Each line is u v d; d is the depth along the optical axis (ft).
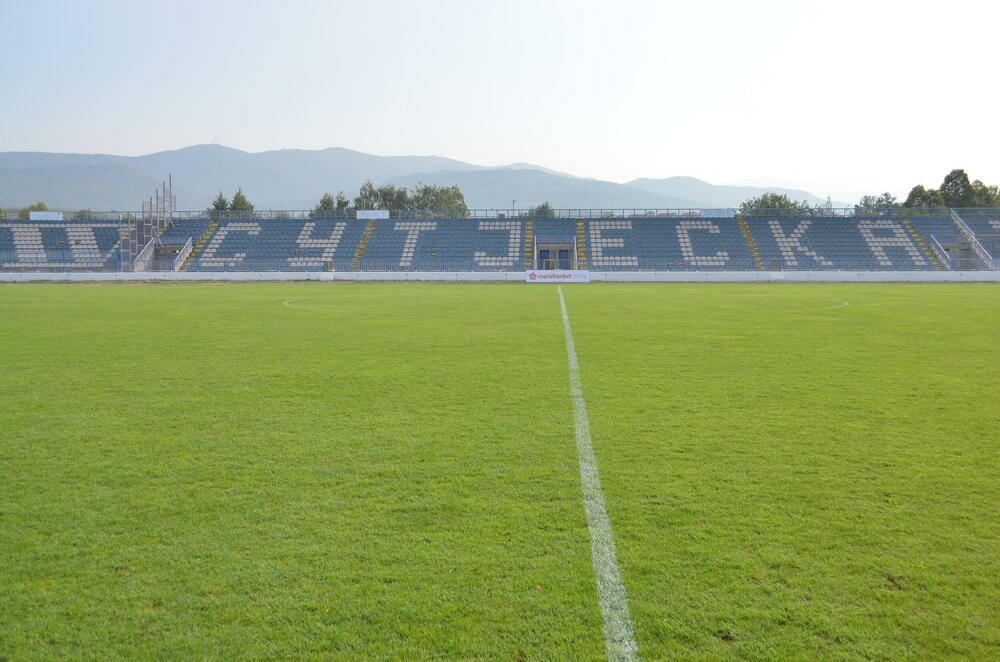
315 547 17.61
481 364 45.83
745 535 18.19
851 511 19.79
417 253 212.23
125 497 21.22
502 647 13.35
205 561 16.90
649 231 220.02
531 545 17.65
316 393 36.58
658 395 35.76
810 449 25.95
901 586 15.49
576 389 37.40
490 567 16.46
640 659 12.97
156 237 212.43
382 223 226.38
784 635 13.67
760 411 32.12
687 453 25.48
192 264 203.10
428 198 385.29
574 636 13.67
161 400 34.99
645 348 53.26
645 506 20.26
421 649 13.30
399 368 44.32
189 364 46.11
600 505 20.34
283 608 14.76
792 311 86.38
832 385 38.29
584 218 227.61
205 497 21.18
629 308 91.81
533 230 221.66
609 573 16.14
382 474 23.25
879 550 17.28
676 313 83.92
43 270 195.93
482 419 30.81
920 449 25.91
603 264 205.98
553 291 134.21
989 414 31.42
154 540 18.11
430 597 15.12
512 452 25.70
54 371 43.52
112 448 26.48
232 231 221.66
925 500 20.62
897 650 13.20
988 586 15.48
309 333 63.82
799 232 216.95
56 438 27.94
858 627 13.93
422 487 21.95
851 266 199.82
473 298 113.19
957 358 47.91
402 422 30.30
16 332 64.75
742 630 13.85
